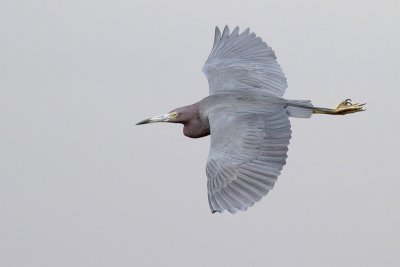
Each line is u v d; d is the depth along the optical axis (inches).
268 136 627.2
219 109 661.3
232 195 598.5
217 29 737.6
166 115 697.0
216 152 624.1
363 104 682.8
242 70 706.8
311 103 658.2
